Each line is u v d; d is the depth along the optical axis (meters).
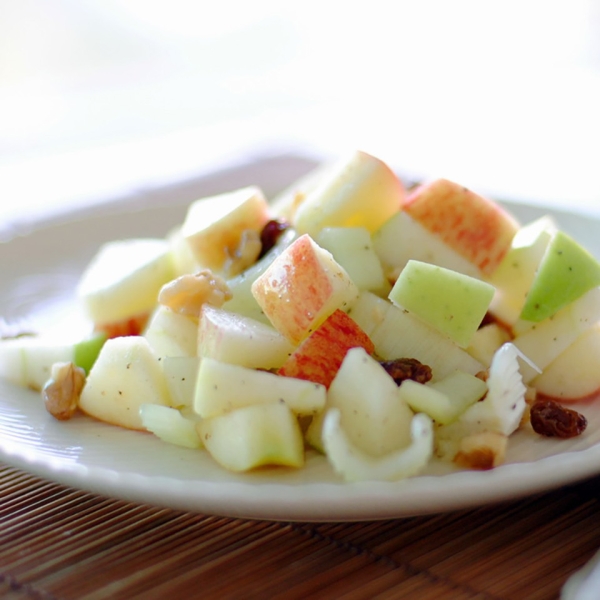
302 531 0.28
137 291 0.37
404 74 0.95
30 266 0.41
